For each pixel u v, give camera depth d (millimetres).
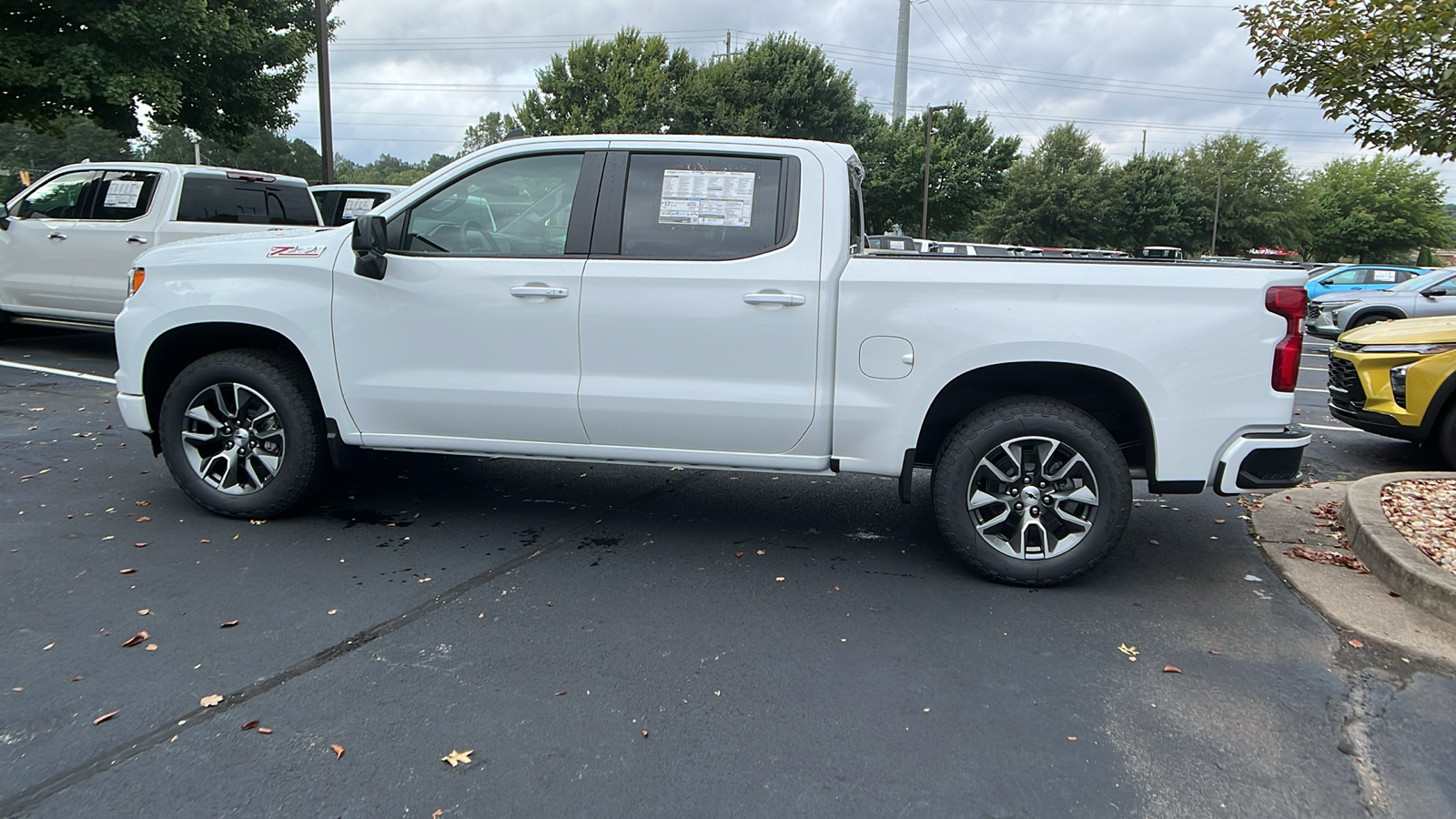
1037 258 4238
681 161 4133
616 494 5359
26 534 4355
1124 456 4242
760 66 35312
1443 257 79250
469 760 2629
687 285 3990
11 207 9516
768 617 3672
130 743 2664
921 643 3461
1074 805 2492
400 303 4242
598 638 3443
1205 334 3738
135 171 9023
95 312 9141
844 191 4008
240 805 2400
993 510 4031
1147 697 3088
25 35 13602
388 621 3541
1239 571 4297
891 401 3936
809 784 2561
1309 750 2785
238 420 4590
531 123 38656
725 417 4043
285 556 4188
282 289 4359
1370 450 7828
